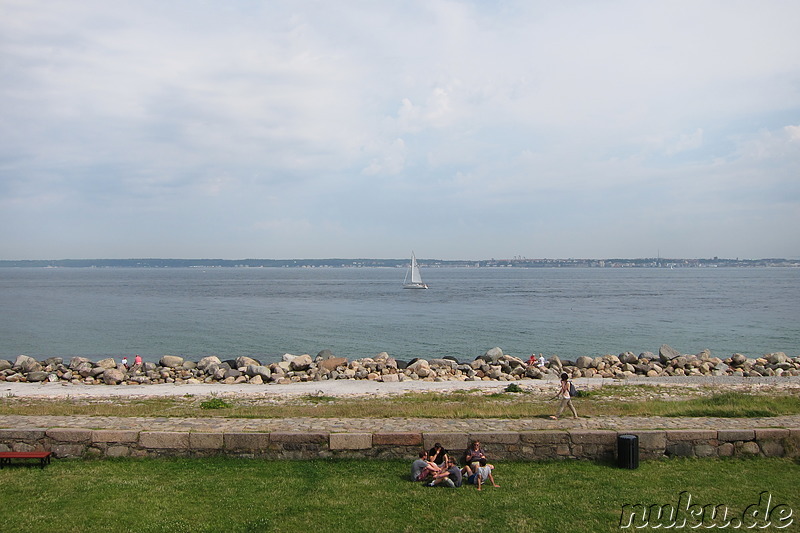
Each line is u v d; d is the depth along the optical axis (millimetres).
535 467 13734
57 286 178375
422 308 93250
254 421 15617
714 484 12672
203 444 14125
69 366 39406
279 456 14109
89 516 11031
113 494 12008
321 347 52312
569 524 10906
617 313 82812
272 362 45188
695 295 124500
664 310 87188
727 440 14188
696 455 14180
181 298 120438
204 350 51062
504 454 14109
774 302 102938
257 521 10945
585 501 11836
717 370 36062
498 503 11742
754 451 14195
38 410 18172
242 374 34656
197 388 29812
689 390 26406
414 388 28953
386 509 11477
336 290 153375
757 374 35094
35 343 55250
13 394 26875
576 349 50594
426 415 16938
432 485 12539
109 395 26391
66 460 14000
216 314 84125
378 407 19484
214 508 11461
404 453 14086
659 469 13547
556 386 28438
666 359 39125
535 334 59844
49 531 10477
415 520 11039
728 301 106062
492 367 36656
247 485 12531
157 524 10789
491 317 77875
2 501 11648
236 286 179625
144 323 72000
